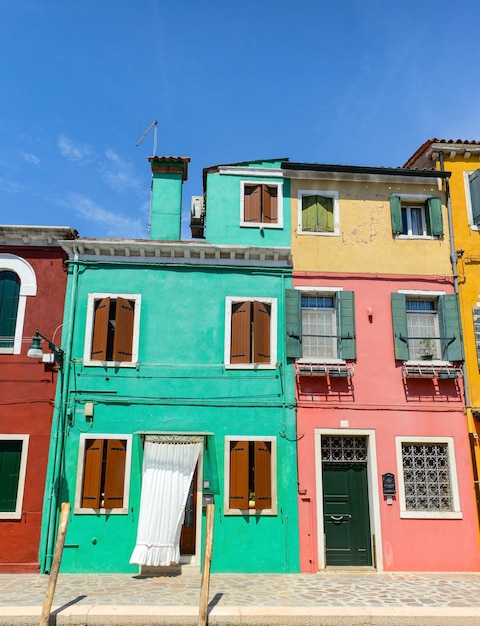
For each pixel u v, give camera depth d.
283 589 9.92
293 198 13.88
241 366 12.53
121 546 11.38
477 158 14.45
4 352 12.32
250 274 13.21
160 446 11.82
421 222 14.10
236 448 12.06
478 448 12.41
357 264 13.42
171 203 14.46
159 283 13.02
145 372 12.41
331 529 12.03
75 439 11.92
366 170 13.82
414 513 11.93
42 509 11.52
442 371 12.70
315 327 13.18
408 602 9.04
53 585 8.32
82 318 12.66
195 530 11.82
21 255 12.98
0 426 11.89
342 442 12.51
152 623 8.19
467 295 13.41
